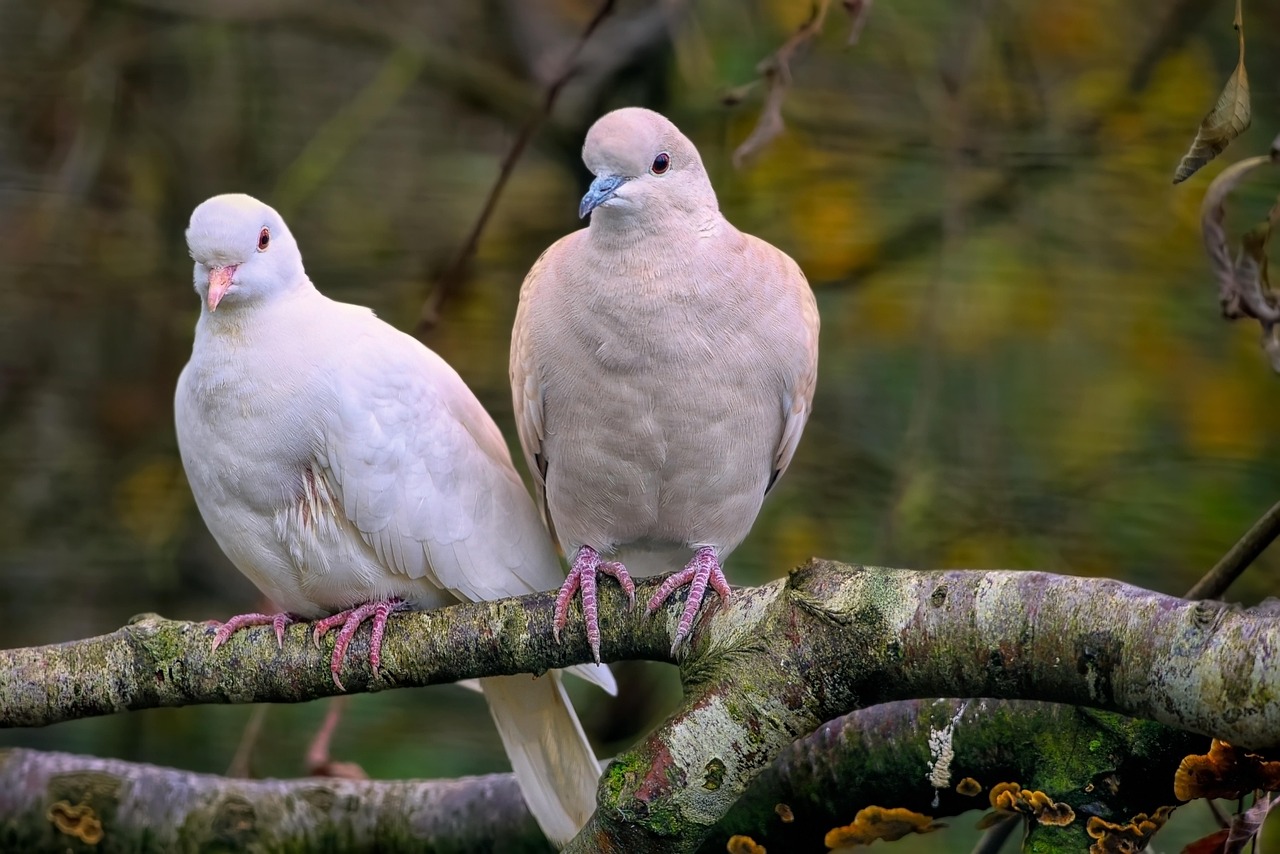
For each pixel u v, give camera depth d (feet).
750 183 37.27
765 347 22.97
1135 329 36.27
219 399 22.94
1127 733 18.26
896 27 36.88
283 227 23.88
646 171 22.59
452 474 23.97
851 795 20.79
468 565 23.99
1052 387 36.45
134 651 20.86
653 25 37.40
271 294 23.30
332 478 23.21
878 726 20.40
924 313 35.37
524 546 24.85
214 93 40.68
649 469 23.32
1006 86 37.42
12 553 38.17
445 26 40.65
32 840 24.14
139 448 39.19
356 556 23.68
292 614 24.30
